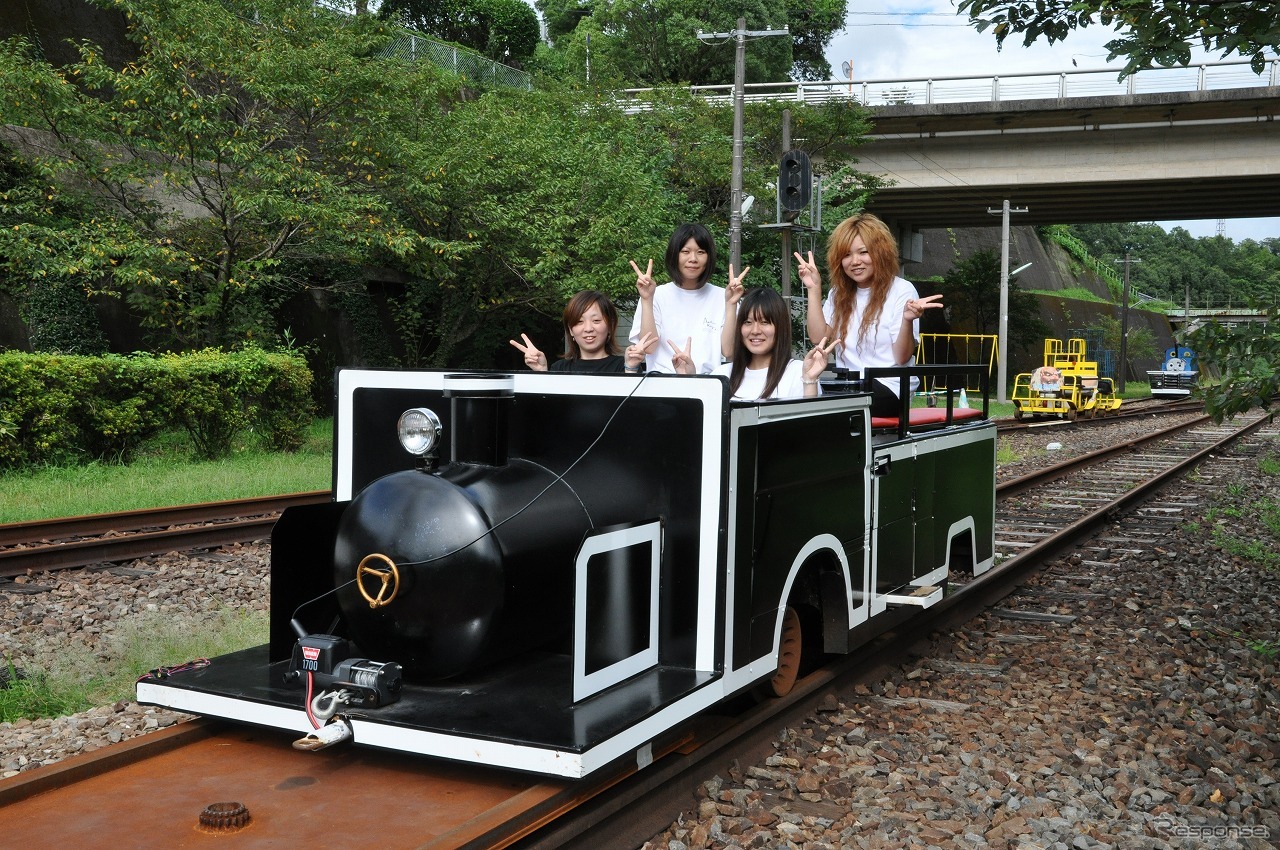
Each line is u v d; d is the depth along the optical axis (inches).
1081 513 451.8
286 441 620.4
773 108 1200.2
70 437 512.7
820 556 179.2
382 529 141.0
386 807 127.2
